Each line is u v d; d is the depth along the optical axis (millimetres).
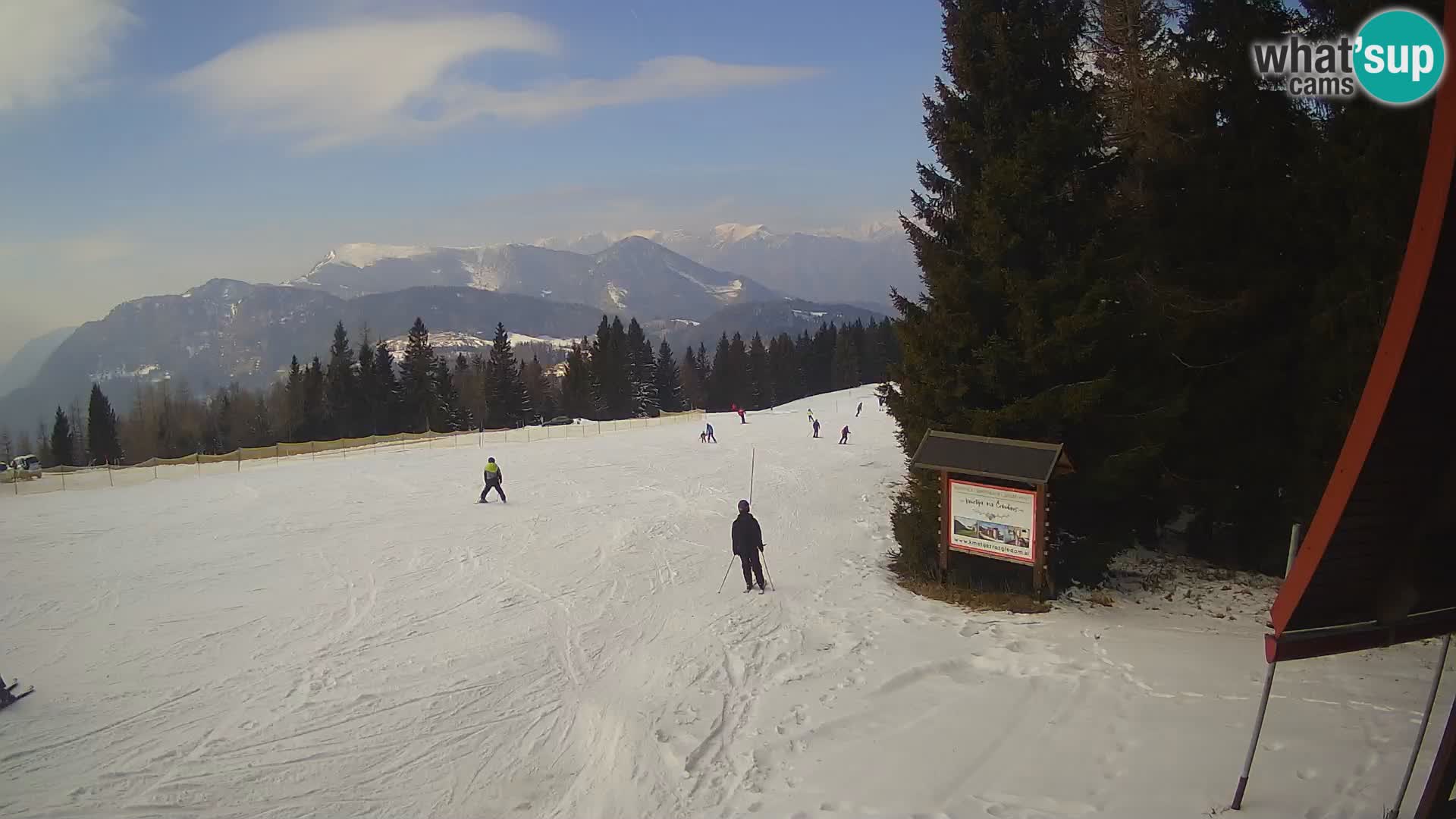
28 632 14250
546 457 46000
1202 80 16688
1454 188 4902
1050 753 8641
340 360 110250
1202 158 16500
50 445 109875
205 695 11211
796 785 8320
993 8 17203
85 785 8555
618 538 22734
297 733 9961
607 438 58250
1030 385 16141
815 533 23391
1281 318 16250
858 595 16266
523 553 20922
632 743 9508
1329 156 14062
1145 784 7691
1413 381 5262
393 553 21016
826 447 47594
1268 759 7996
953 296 16312
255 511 28469
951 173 18031
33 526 25781
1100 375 16078
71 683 11680
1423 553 6070
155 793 8391
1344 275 13867
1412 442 5496
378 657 12828
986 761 8539
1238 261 16234
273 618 15125
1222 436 16656
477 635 13984
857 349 147125
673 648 13070
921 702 10469
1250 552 17469
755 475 36438
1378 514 5723
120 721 10305
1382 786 7238
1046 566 15203
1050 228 16359
